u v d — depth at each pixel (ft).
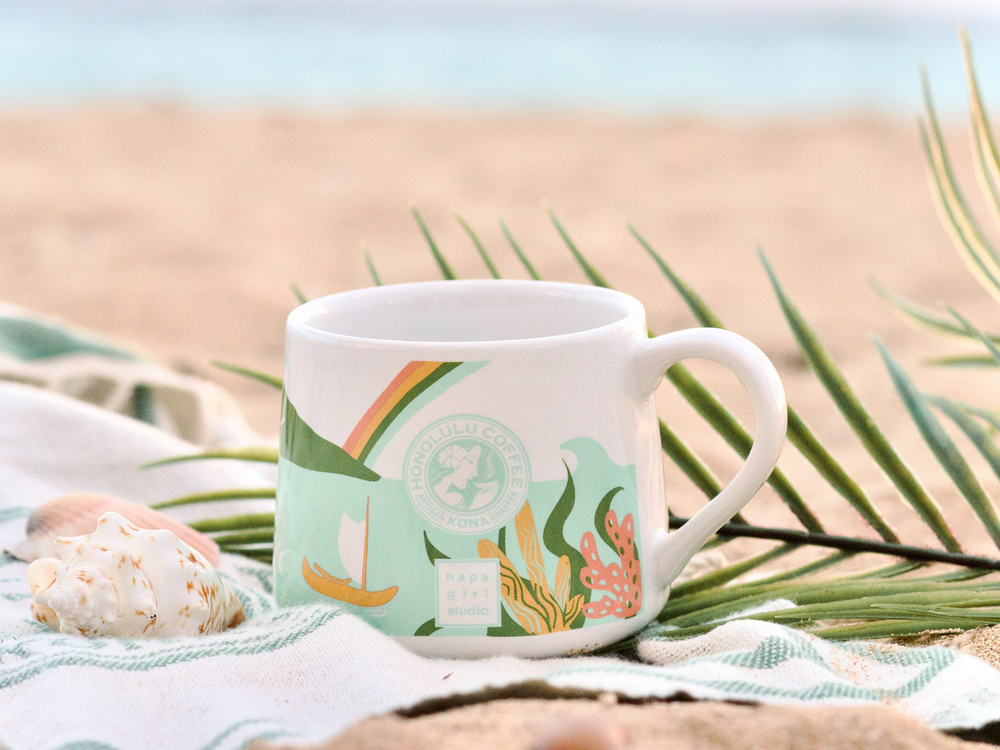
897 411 6.46
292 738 1.90
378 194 21.56
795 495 2.92
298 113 33.45
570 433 2.32
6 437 3.83
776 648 2.26
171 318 12.94
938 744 1.86
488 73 49.08
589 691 2.01
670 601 2.79
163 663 2.21
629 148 26.84
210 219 19.29
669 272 3.01
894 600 2.55
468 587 2.30
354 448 2.32
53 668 2.18
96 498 3.11
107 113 32.30
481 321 2.92
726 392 8.09
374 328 2.86
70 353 5.19
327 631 2.27
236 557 3.30
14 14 59.26
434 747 1.80
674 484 5.34
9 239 17.62
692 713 1.94
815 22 58.85
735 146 26.68
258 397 9.21
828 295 13.47
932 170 3.64
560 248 16.87
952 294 13.26
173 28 59.98
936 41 55.26
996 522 2.83
